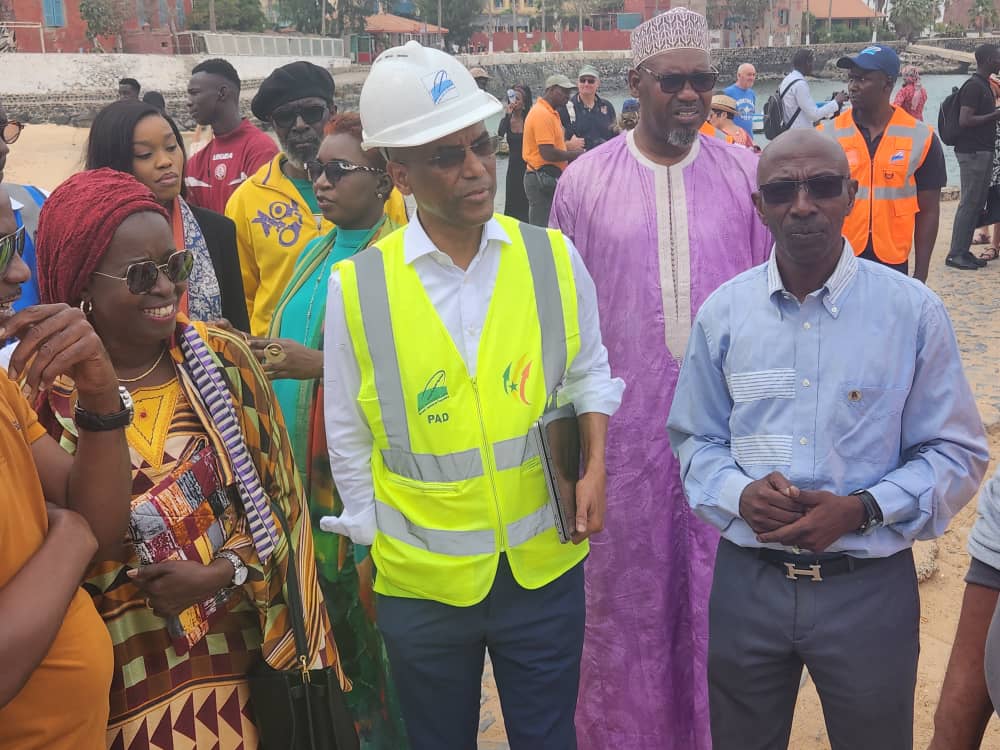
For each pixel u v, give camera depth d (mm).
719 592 2654
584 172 3469
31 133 39375
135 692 2309
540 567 2607
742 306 2609
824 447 2502
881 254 5973
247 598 2467
